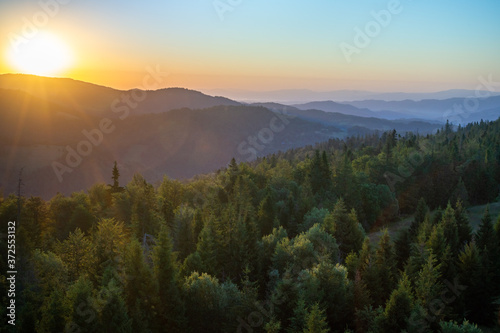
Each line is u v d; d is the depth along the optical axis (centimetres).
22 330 3262
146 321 3541
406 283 3784
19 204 7031
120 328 3244
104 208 10081
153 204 8775
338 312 3969
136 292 3822
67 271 4609
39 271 4441
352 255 4947
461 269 4488
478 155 12775
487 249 4994
